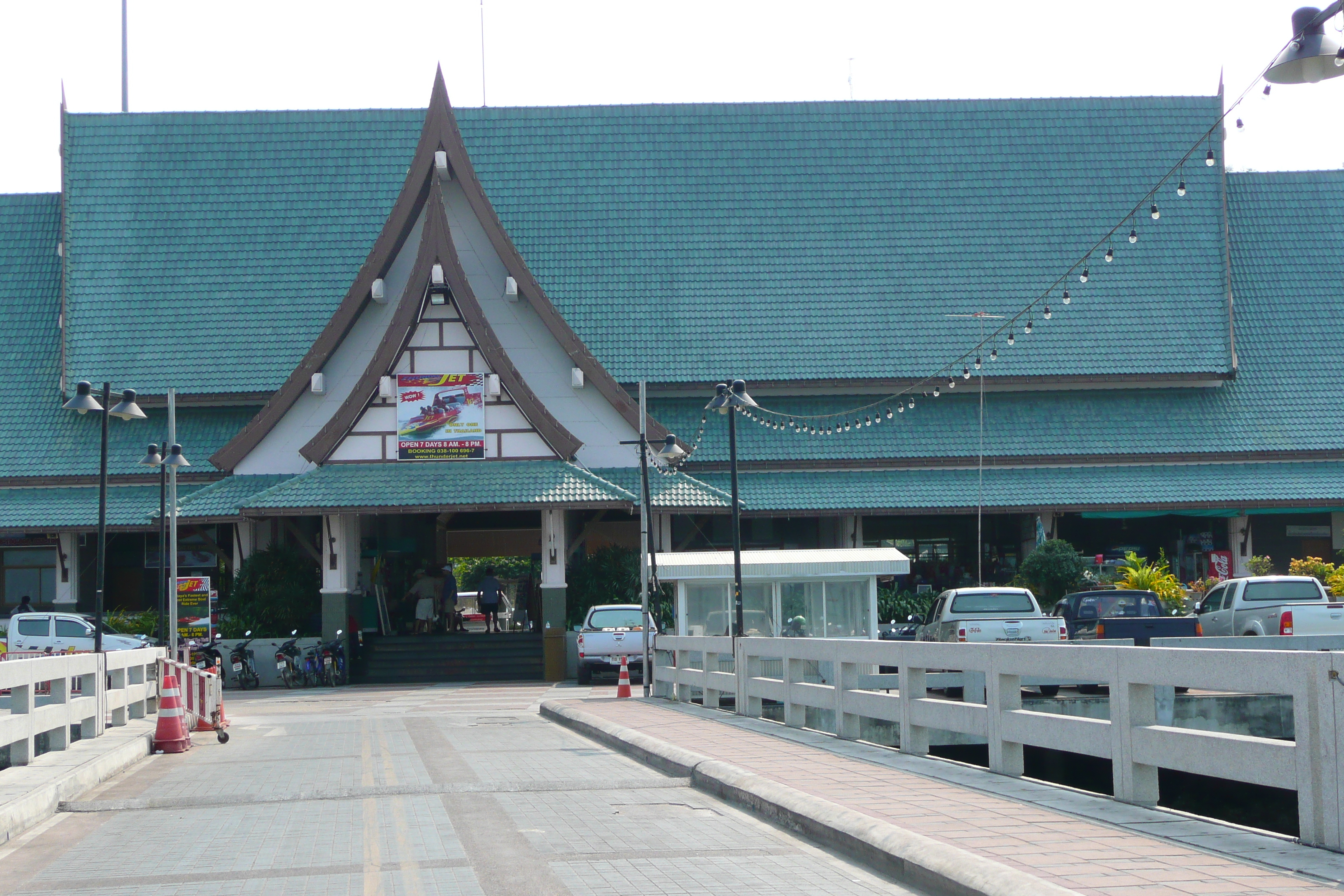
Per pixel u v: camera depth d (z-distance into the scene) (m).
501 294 42.88
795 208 48.78
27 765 15.52
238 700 34.03
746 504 41.50
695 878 9.61
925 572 45.78
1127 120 50.44
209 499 40.38
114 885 9.84
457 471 39.66
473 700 31.92
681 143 50.16
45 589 43.94
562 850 10.82
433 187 40.50
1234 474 43.56
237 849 11.23
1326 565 39.16
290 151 49.47
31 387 45.53
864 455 43.84
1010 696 13.34
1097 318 46.59
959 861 8.78
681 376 45.31
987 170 49.50
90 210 47.78
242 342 45.56
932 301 47.03
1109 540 45.81
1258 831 9.86
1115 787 11.43
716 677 23.08
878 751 15.78
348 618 39.53
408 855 10.72
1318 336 47.41
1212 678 10.16
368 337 42.06
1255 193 50.81
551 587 39.28
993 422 45.06
